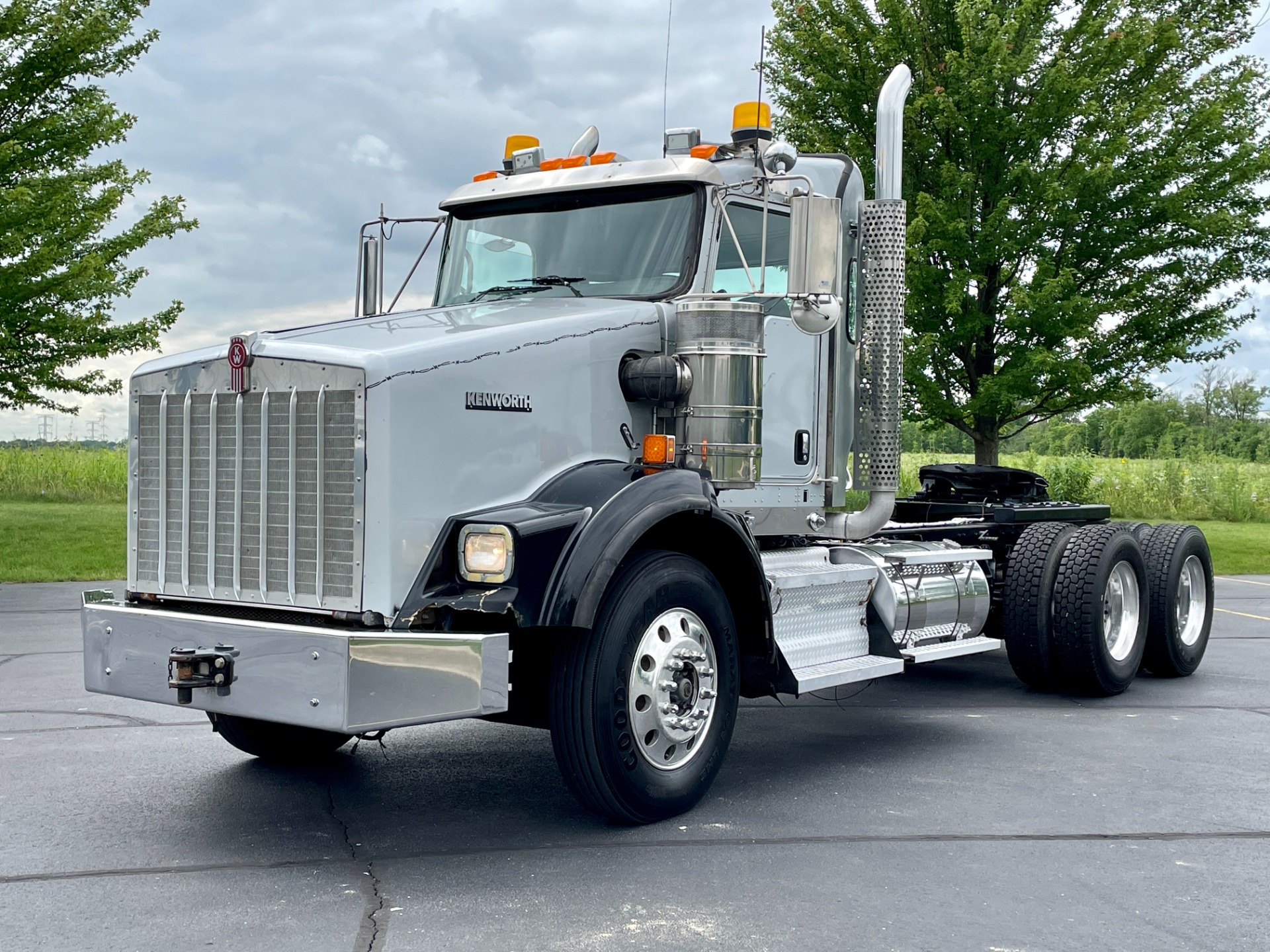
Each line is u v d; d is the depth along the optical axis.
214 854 4.26
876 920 3.62
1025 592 7.23
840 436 6.11
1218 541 19.23
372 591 4.11
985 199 13.80
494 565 4.12
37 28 14.46
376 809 4.86
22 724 6.37
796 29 14.34
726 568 5.08
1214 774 5.46
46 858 4.21
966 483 8.75
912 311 13.52
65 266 14.70
